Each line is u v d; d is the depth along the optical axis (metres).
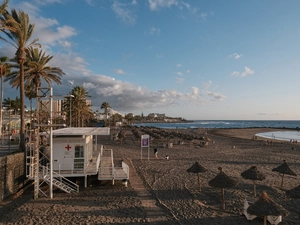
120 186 17.00
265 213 8.97
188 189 16.42
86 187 16.70
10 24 20.48
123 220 11.24
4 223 10.83
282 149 40.38
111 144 43.84
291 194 11.70
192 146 42.66
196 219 11.49
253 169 14.85
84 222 10.97
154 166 24.34
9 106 73.06
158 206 13.19
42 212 12.13
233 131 100.56
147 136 28.19
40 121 14.95
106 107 107.00
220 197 14.79
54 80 33.72
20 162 16.11
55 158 16.72
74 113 56.09
